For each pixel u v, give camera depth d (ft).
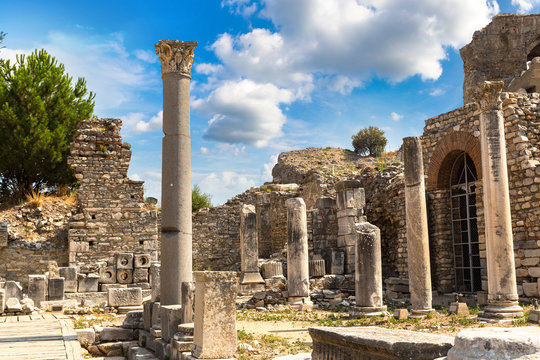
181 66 40.32
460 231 67.41
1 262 78.33
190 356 29.30
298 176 154.61
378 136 202.69
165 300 37.73
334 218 82.79
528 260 54.54
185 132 39.78
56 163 94.38
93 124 86.53
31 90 90.74
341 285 69.77
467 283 66.03
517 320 39.70
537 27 121.90
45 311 57.82
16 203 89.04
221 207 102.22
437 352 16.75
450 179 69.36
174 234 38.45
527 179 55.62
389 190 79.66
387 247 82.64
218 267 100.01
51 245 81.41
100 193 83.51
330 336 20.61
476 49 121.19
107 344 40.09
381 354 17.67
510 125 59.00
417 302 47.85
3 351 34.19
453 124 67.92
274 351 32.30
